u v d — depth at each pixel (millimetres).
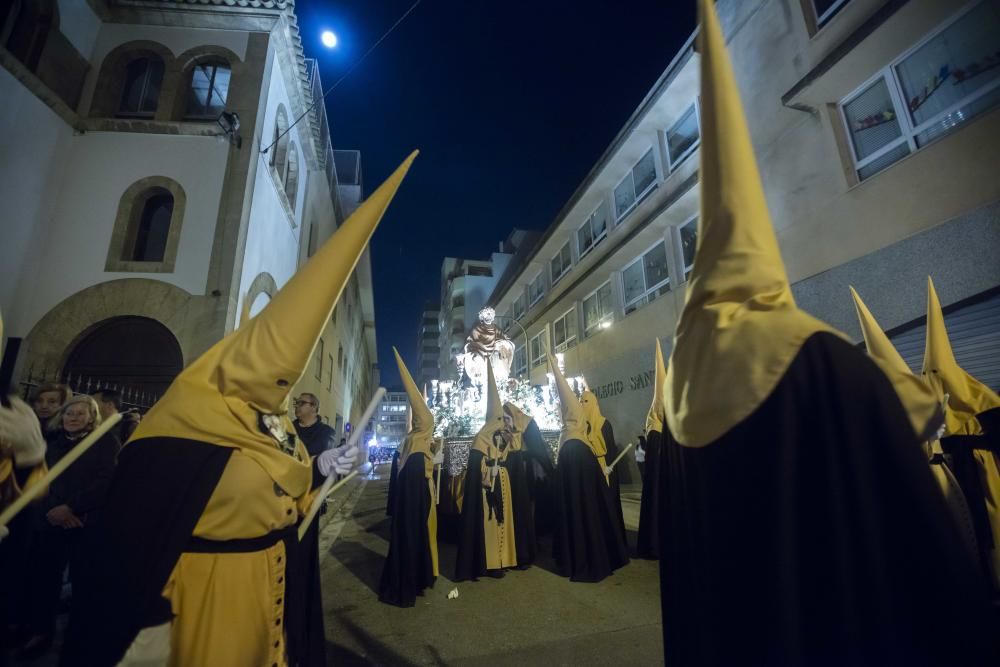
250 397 2033
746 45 9805
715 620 1256
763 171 9188
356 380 38812
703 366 1363
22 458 3365
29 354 8484
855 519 1060
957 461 3910
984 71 6223
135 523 1808
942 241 6301
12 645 3611
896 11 6711
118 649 1667
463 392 10969
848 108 7934
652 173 14352
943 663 941
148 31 10641
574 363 18766
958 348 6203
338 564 6852
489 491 6145
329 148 17938
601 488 6090
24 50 8898
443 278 51250
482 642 4086
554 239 20859
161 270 9258
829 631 1048
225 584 1893
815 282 7977
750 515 1182
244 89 10500
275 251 12242
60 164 9438
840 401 1118
